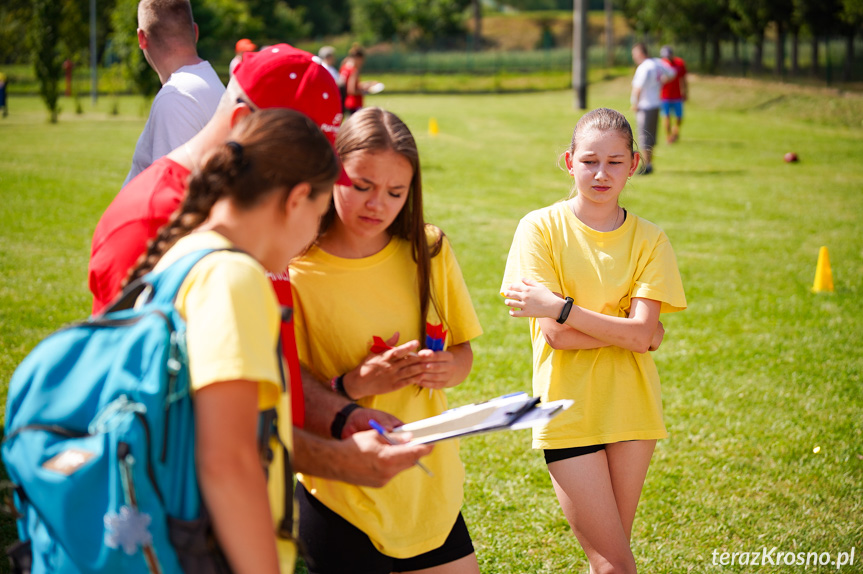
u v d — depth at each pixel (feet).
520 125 73.56
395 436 6.31
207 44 123.65
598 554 9.07
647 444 9.41
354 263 7.66
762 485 13.57
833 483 13.60
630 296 9.55
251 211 5.43
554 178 45.60
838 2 88.69
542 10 301.43
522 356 19.22
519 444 15.01
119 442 4.65
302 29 204.85
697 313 22.77
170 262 5.28
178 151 6.91
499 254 28.73
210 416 4.80
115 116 83.05
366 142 6.98
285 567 5.43
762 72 107.86
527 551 11.70
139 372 4.83
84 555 4.80
